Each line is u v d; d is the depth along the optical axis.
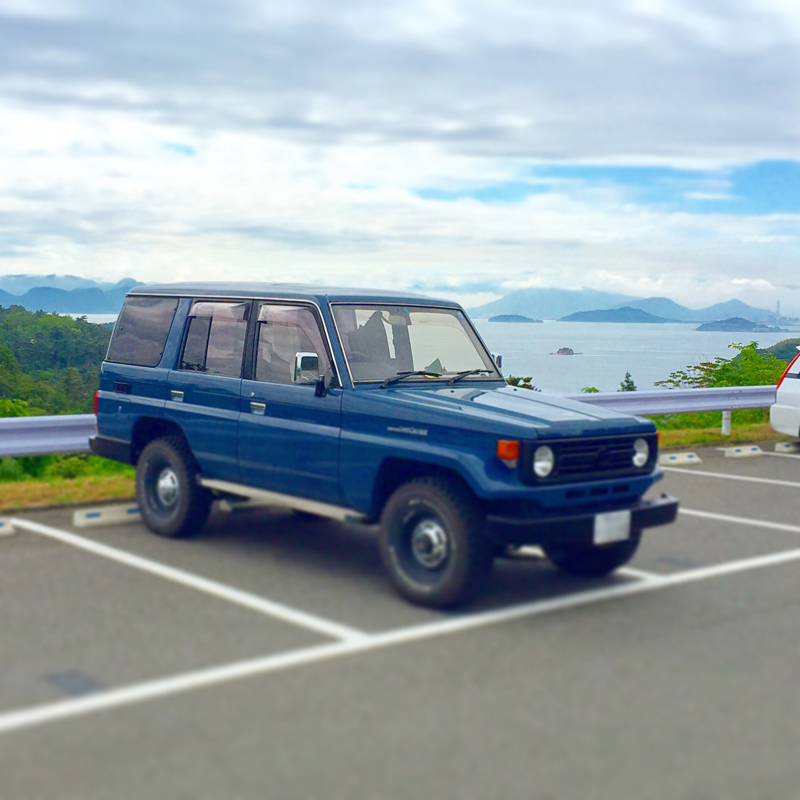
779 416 12.72
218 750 3.70
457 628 5.30
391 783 3.45
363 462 6.10
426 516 5.69
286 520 8.16
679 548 7.38
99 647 4.88
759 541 7.63
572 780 3.51
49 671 4.54
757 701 4.32
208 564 6.61
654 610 5.73
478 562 5.49
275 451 6.65
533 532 5.41
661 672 4.67
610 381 143.88
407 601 5.79
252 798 3.33
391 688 4.38
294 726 3.94
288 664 4.67
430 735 3.87
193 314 7.54
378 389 6.34
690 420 16.23
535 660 4.80
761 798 3.41
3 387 52.69
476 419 5.63
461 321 7.43
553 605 5.80
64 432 8.79
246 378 6.96
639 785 3.48
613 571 6.43
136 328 8.02
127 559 6.70
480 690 4.38
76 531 7.55
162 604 5.65
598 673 4.64
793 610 5.77
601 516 5.68
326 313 6.55
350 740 3.81
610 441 5.90
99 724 3.93
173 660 4.70
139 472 7.58
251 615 5.46
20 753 3.66
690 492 9.84
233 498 7.47
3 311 90.44
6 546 7.02
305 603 5.72
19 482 9.45
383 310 6.87
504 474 5.51
